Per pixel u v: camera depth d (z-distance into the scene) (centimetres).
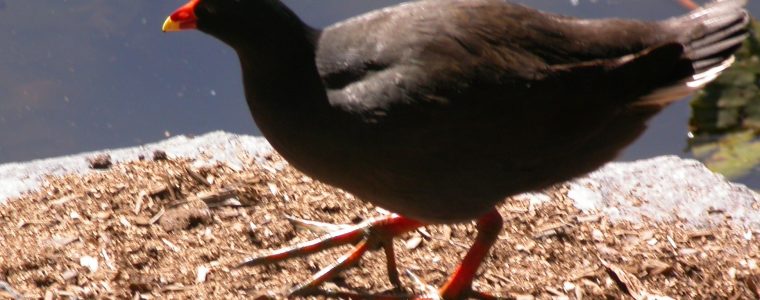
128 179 1166
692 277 1098
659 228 1168
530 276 1077
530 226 1148
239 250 1077
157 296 1005
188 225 1099
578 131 975
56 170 1214
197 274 1038
